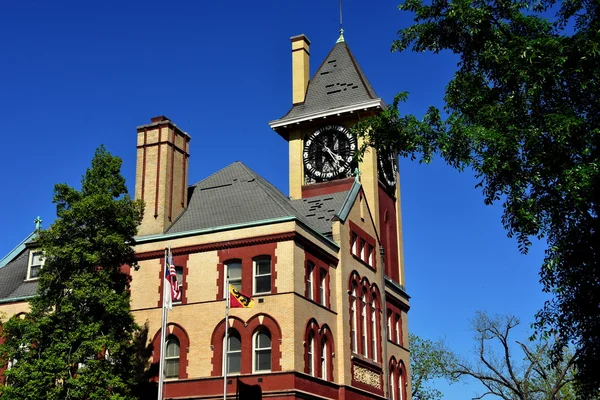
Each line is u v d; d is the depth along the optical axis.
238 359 39.72
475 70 31.22
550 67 27.33
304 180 59.69
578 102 28.08
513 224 29.02
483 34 30.73
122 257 38.28
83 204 36.44
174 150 47.41
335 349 43.91
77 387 34.78
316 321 41.84
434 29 31.69
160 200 45.53
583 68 27.22
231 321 40.25
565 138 26.39
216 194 47.06
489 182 29.62
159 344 41.69
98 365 35.50
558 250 27.27
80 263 37.00
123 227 37.81
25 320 35.91
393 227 61.28
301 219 42.72
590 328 28.66
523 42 28.34
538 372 60.38
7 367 43.59
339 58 64.38
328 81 62.94
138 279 43.59
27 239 51.12
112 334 36.69
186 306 41.69
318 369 41.06
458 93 30.83
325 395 41.31
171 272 36.50
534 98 28.22
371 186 56.88
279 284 39.91
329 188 58.22
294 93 63.31
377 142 32.69
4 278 49.22
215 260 41.97
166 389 40.31
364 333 48.66
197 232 42.97
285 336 38.81
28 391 34.12
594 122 27.38
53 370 34.66
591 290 27.62
